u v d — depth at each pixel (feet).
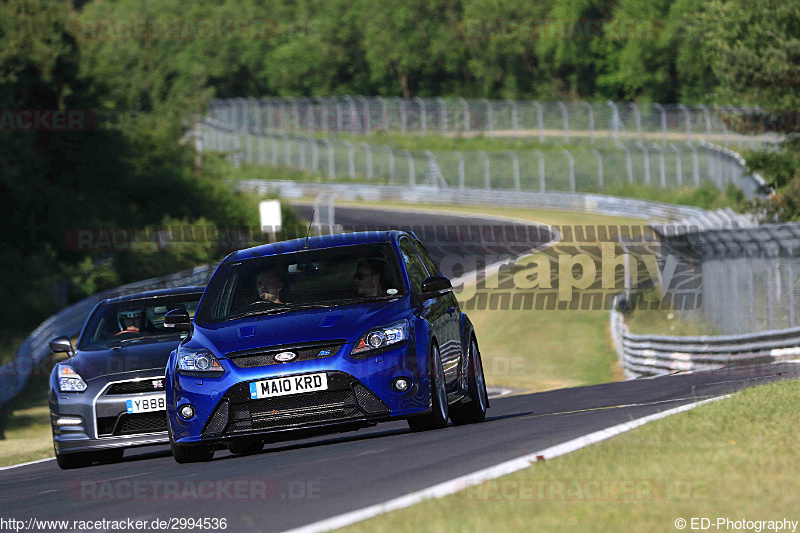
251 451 106.42
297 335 86.12
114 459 118.62
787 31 466.70
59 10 551.59
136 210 549.13
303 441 114.32
